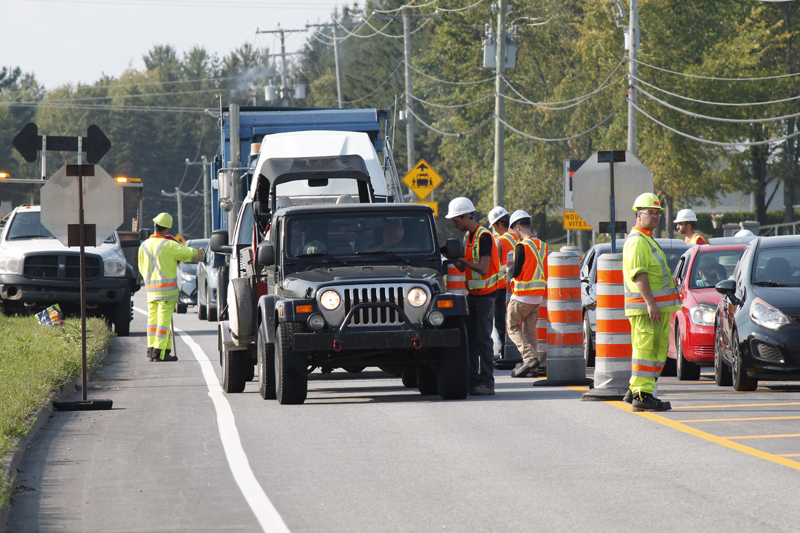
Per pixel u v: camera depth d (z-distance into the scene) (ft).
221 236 164.86
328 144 174.19
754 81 627.05
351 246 137.59
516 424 112.98
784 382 155.33
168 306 196.44
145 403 136.46
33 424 111.65
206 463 95.30
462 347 131.85
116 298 252.42
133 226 273.75
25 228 258.16
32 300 246.68
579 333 149.38
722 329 147.95
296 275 133.28
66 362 158.10
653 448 98.22
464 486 83.82
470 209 141.79
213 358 202.08
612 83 586.45
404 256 137.49
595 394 131.13
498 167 431.84
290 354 129.08
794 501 77.00
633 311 121.19
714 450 96.94
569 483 84.07
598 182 144.05
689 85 615.98
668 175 633.61
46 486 86.89
